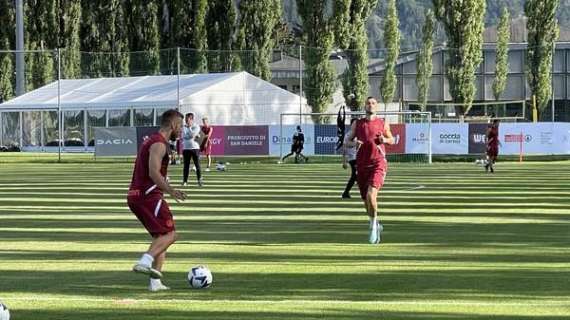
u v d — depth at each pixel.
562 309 14.12
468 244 21.98
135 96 84.38
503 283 16.44
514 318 13.48
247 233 24.56
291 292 15.65
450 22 98.56
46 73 103.62
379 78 115.81
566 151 69.56
